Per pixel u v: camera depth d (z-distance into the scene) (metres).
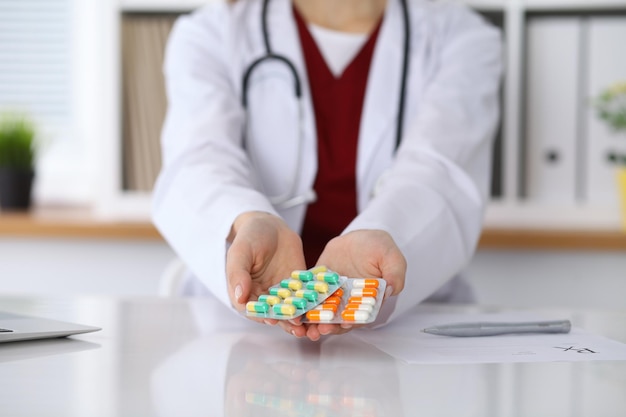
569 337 0.73
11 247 2.03
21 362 0.61
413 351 0.66
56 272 2.03
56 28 2.47
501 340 0.72
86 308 0.91
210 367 0.60
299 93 1.26
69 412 0.47
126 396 0.51
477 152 1.21
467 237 1.03
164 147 1.25
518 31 1.98
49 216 2.09
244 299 0.69
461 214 1.03
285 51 1.30
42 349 0.66
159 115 2.10
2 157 2.23
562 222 2.00
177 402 0.49
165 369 0.59
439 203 0.97
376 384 0.55
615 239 1.83
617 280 1.92
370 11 1.36
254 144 1.27
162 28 2.10
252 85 1.29
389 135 1.26
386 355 0.65
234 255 0.73
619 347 0.68
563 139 2.00
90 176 2.45
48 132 2.47
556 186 2.01
